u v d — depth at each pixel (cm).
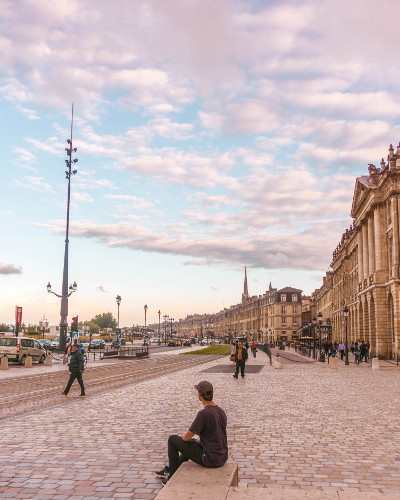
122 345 9425
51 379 2325
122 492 624
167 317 12169
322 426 1099
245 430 1050
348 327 7256
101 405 1398
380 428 1079
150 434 981
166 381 2205
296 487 657
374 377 2553
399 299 4191
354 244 6562
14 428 1040
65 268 4688
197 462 591
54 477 687
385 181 4484
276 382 2212
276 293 14150
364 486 662
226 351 6856
